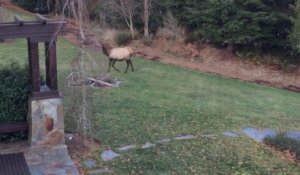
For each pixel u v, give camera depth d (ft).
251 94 54.90
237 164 32.14
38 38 30.45
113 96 46.37
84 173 29.14
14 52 65.00
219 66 70.23
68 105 35.32
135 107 43.04
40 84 33.68
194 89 53.11
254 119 42.91
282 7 72.23
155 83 53.67
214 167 31.40
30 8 95.40
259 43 72.79
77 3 33.04
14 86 32.45
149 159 31.76
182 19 79.51
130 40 78.38
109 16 80.07
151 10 80.48
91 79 49.67
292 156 34.27
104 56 56.49
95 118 39.06
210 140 36.01
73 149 32.30
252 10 73.00
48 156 30.78
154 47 76.33
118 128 37.17
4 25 29.45
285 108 49.57
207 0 75.46
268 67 71.67
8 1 98.94
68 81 33.63
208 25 75.15
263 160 33.19
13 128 31.96
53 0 49.90
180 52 73.92
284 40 72.23
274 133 38.86
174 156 32.58
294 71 70.38
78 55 31.94
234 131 38.73
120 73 56.90
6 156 30.48
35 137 31.63
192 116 41.73
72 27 33.06
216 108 45.37
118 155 32.07
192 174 30.12
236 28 71.56
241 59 73.82
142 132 36.63
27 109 32.73
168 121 39.75
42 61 58.80
